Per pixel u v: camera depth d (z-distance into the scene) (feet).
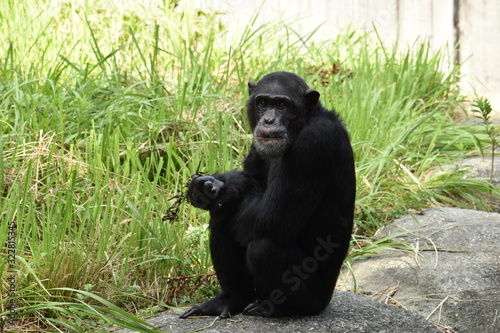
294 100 29.17
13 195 35.14
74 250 31.91
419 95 61.26
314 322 28.37
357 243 40.01
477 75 82.38
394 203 44.78
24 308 28.14
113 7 64.44
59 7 60.90
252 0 75.66
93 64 55.36
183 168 40.11
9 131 42.29
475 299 33.83
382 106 55.98
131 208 34.45
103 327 29.76
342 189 28.99
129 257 34.37
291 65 58.75
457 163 51.57
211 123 46.29
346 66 63.21
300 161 27.99
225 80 52.26
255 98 30.04
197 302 32.99
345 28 78.13
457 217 42.75
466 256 37.35
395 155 49.16
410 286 35.40
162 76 53.47
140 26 61.52
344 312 29.60
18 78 47.47
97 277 32.45
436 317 33.12
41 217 36.24
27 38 56.44
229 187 28.66
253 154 31.09
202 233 36.68
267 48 65.51
